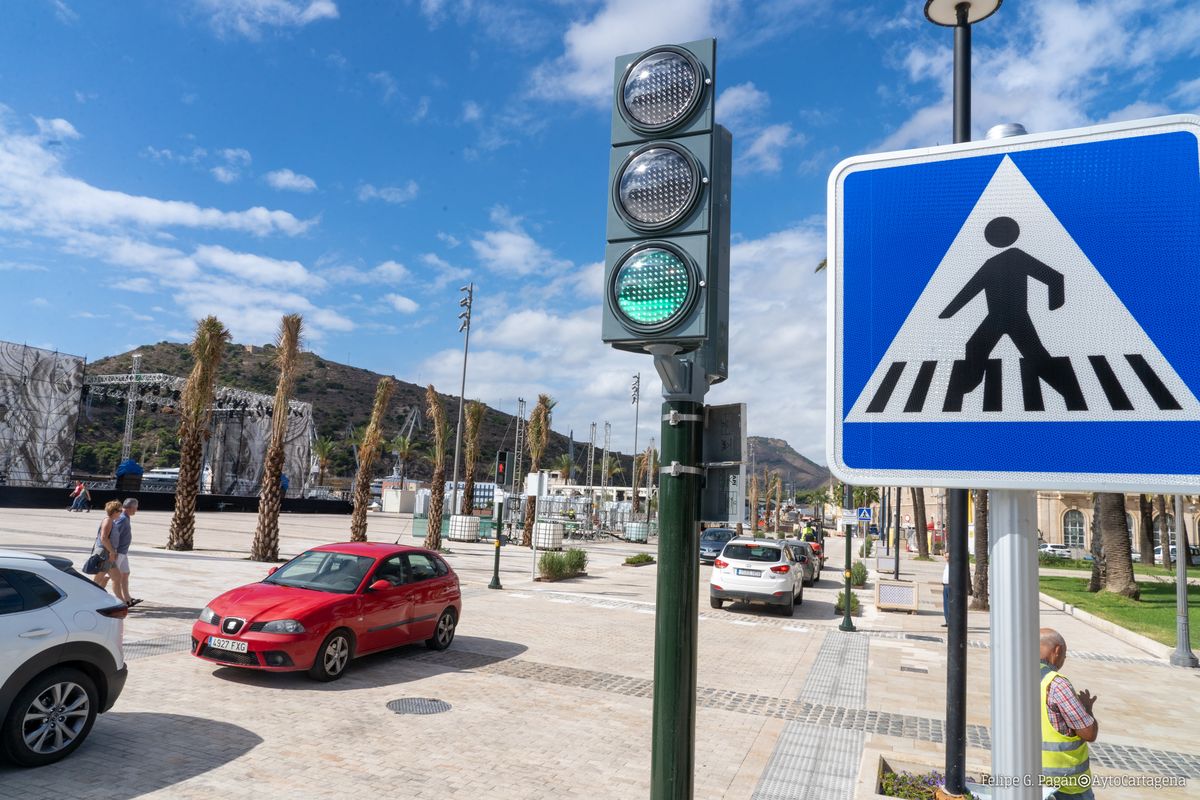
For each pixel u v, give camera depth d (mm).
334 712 7406
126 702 7309
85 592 6082
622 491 77125
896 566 28500
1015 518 1412
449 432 29656
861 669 10836
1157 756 7234
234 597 8875
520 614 14289
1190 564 50750
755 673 10383
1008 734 1354
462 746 6633
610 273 2775
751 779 6230
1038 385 1405
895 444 1500
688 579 2812
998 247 1473
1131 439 1335
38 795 5145
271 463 21250
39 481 53031
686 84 2766
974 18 4645
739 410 2932
